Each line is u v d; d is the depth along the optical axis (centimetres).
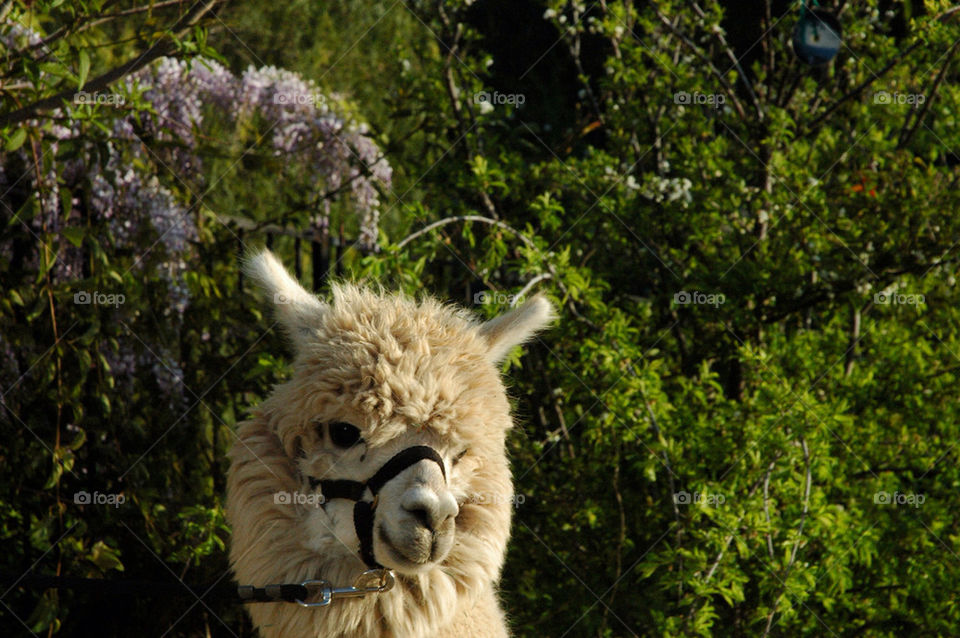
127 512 522
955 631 565
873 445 604
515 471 597
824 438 527
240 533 294
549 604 570
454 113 695
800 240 628
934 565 568
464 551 288
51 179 516
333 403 277
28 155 509
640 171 704
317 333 296
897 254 621
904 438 616
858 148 670
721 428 560
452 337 298
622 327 554
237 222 663
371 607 280
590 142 899
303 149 675
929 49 666
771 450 518
